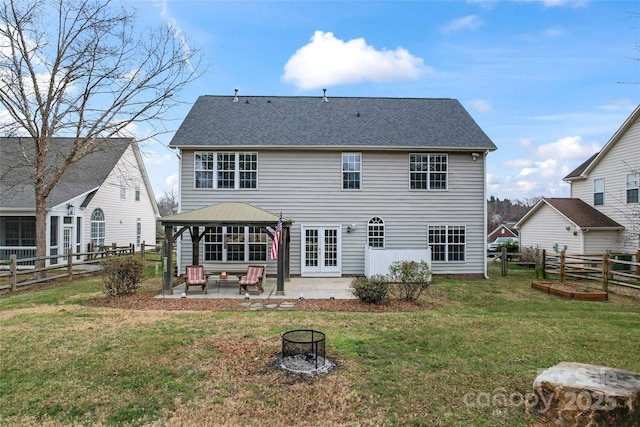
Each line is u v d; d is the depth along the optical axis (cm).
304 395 482
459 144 1560
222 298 1113
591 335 730
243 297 1128
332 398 474
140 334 721
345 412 444
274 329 760
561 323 823
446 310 971
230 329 759
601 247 1973
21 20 1373
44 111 1480
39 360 594
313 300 1088
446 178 1590
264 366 572
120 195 2631
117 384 514
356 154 1574
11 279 1268
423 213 1587
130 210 2791
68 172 2344
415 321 832
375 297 1029
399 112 1783
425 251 1465
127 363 582
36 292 1231
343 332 741
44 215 1513
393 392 491
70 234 2066
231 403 463
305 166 1561
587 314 928
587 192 2219
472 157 1595
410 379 529
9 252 1938
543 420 429
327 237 1568
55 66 1454
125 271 1133
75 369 561
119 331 743
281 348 639
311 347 589
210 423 421
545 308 1025
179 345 661
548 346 665
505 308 1023
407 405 459
